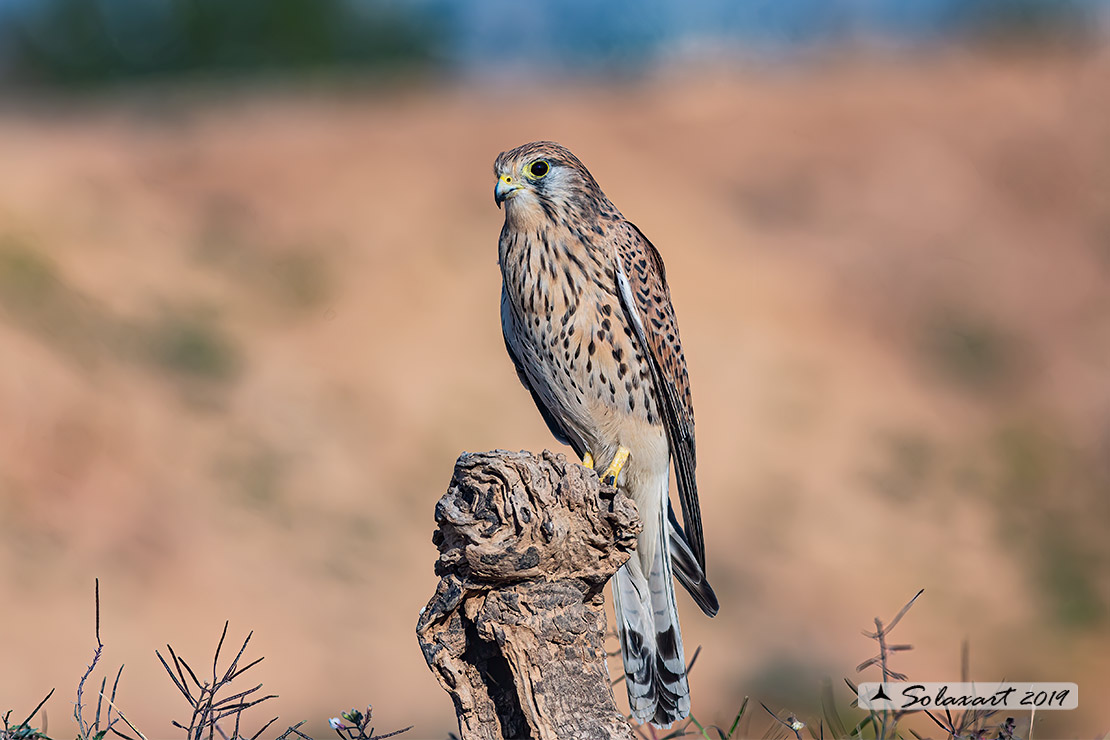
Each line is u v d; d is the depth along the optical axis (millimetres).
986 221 27344
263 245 22766
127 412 16172
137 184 23609
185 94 38094
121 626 12508
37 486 14258
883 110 29875
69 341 17031
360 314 21281
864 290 25250
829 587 16234
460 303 21922
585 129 28547
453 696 4008
